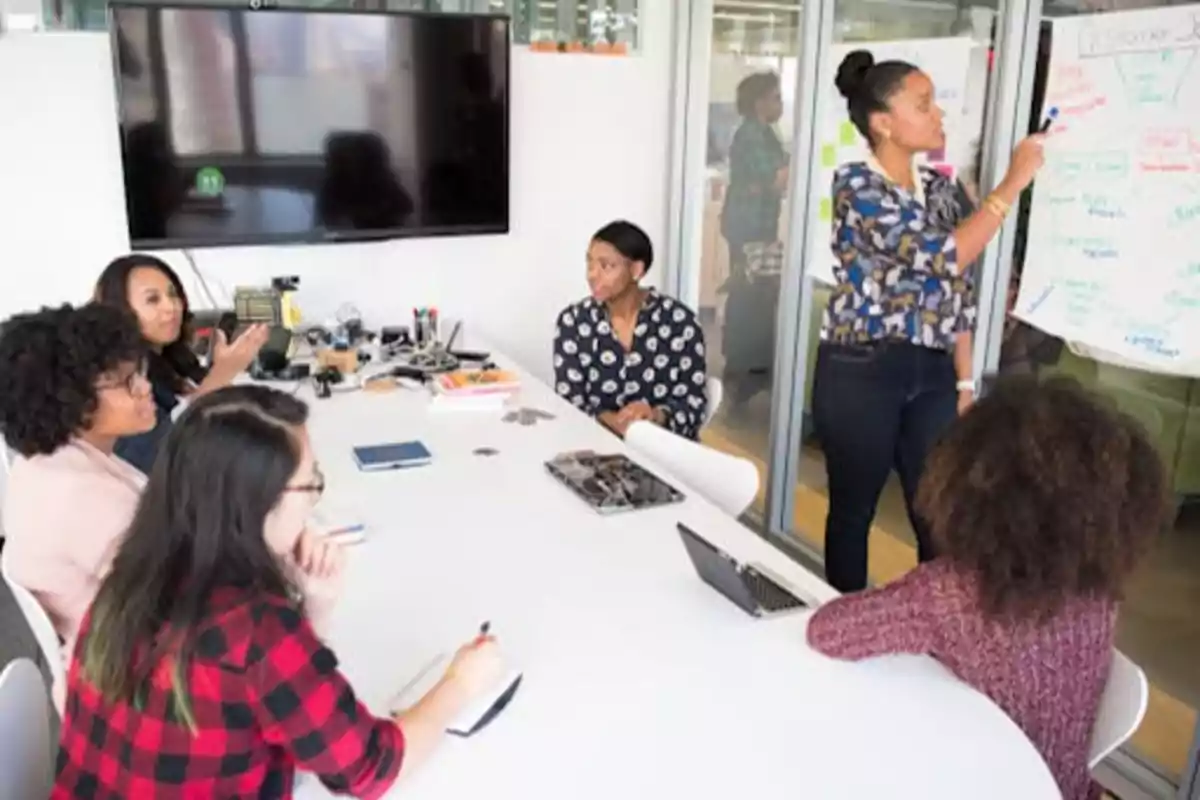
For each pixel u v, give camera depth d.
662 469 2.44
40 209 3.46
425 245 3.98
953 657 1.42
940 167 2.97
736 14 3.86
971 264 2.63
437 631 1.62
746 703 1.43
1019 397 1.34
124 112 3.36
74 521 1.66
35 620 1.67
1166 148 2.30
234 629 1.10
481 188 3.90
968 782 1.27
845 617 1.52
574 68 4.01
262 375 3.11
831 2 3.36
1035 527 1.26
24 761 1.33
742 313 4.09
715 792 1.25
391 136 3.72
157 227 3.49
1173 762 2.41
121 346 1.70
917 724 1.38
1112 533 1.27
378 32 3.61
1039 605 1.28
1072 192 2.55
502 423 2.76
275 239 3.66
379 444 2.55
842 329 2.70
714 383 3.23
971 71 2.83
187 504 1.12
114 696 1.11
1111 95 2.42
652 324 3.11
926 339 2.61
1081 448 1.27
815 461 3.95
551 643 1.59
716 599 1.75
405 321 4.02
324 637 1.50
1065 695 1.39
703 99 4.14
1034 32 2.64
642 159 4.20
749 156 3.90
